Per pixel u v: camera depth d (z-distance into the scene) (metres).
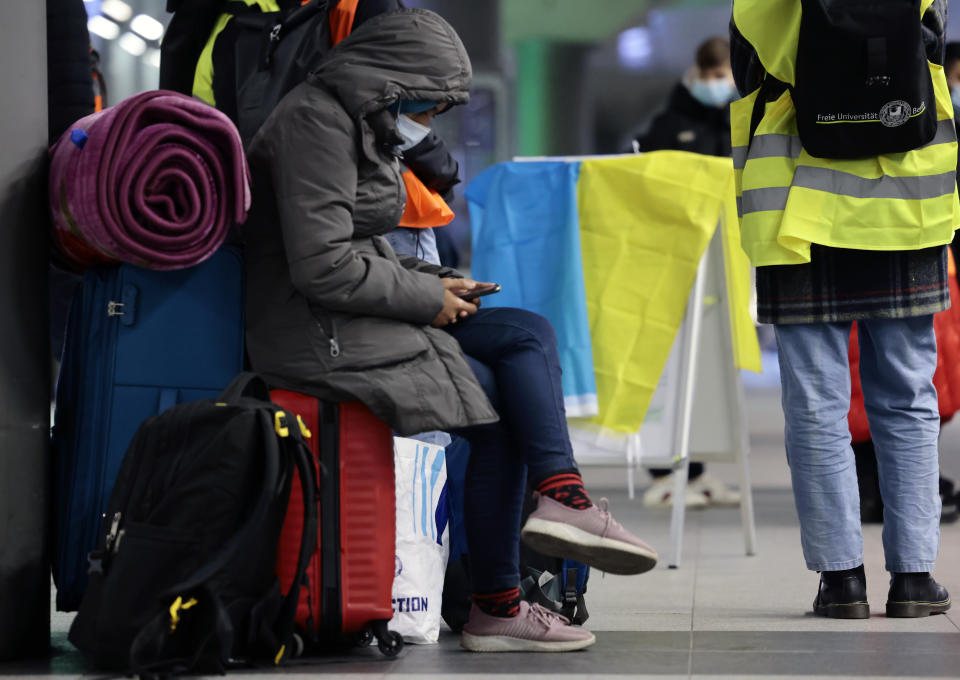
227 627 9.79
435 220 13.48
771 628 12.58
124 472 10.50
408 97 11.22
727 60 25.31
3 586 11.05
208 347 11.38
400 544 11.84
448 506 12.57
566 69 99.88
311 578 10.79
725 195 18.16
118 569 10.05
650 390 17.98
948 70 21.39
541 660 11.06
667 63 103.62
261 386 10.84
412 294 11.04
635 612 13.73
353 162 11.05
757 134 13.25
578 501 10.79
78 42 13.07
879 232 12.68
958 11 89.38
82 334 11.42
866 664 10.73
